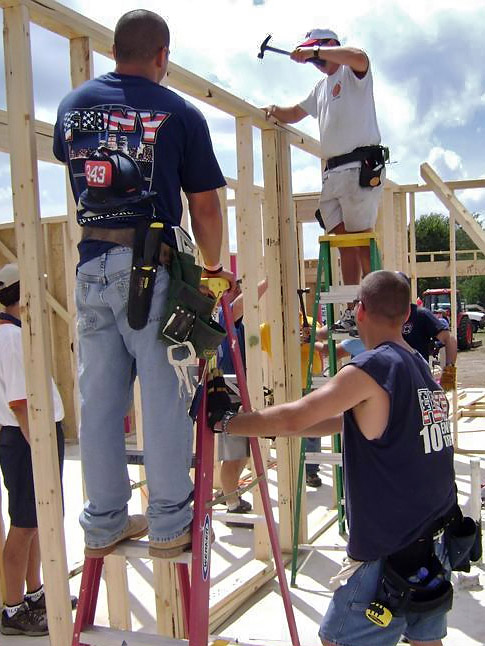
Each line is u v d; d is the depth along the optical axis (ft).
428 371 7.07
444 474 6.63
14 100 7.47
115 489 6.28
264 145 13.60
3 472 10.56
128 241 5.92
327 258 13.51
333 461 12.71
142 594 12.08
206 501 6.43
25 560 10.62
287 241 13.75
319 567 13.14
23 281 7.68
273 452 22.89
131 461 7.18
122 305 5.91
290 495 13.60
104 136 6.02
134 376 6.56
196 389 6.40
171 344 5.84
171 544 5.99
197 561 6.04
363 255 14.07
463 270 34.94
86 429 6.22
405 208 25.17
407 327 15.47
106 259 5.94
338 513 15.01
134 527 6.59
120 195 5.74
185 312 5.84
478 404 29.14
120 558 9.31
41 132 13.78
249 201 12.39
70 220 9.45
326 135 13.00
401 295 7.08
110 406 6.21
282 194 13.70
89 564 6.41
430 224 114.42
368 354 6.66
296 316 13.82
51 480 7.82
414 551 6.34
